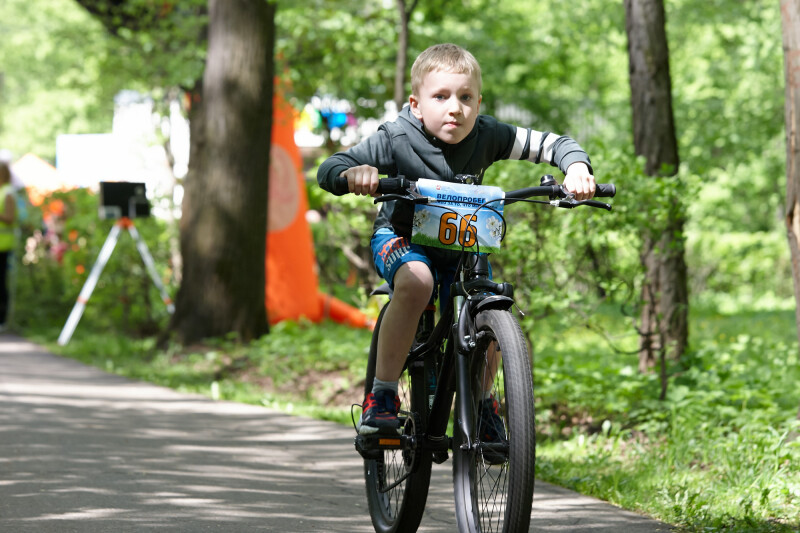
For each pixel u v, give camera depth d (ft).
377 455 14.15
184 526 15.46
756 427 22.71
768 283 78.13
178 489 18.03
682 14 61.16
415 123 13.55
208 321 42.78
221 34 43.52
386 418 13.76
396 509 15.35
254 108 43.50
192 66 50.39
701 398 25.62
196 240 43.37
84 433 23.89
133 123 66.03
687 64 68.90
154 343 44.96
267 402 30.55
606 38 64.23
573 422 26.37
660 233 25.62
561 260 26.20
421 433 13.91
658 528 15.66
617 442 23.24
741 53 61.57
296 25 52.06
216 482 18.78
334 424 26.09
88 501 16.96
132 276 53.78
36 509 16.35
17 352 44.34
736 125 61.31
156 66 53.62
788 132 22.82
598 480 19.24
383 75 56.95
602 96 90.07
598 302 26.25
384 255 13.58
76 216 54.34
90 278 48.96
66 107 108.17
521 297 26.45
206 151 43.62
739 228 85.87
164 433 24.27
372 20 54.75
